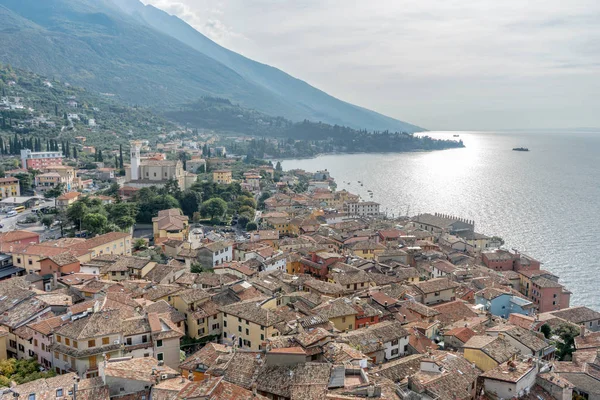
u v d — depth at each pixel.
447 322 126.50
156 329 94.44
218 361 82.12
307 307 122.25
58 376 77.25
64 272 137.50
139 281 135.62
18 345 98.12
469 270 191.25
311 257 184.25
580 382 86.62
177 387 70.62
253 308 112.25
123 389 72.12
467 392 73.75
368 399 65.31
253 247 190.50
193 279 141.50
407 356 95.62
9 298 109.88
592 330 143.88
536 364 80.12
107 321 91.69
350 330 112.38
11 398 68.81
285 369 75.12
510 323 122.81
